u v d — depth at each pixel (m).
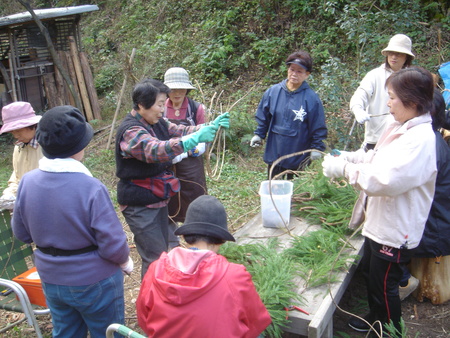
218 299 1.74
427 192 2.54
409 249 2.64
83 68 9.66
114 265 2.38
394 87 2.47
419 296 3.55
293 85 4.41
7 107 3.13
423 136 2.39
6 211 3.19
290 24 10.33
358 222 3.14
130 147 2.84
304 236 3.24
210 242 1.91
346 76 6.91
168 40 11.19
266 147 4.65
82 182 2.21
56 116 2.17
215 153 7.29
